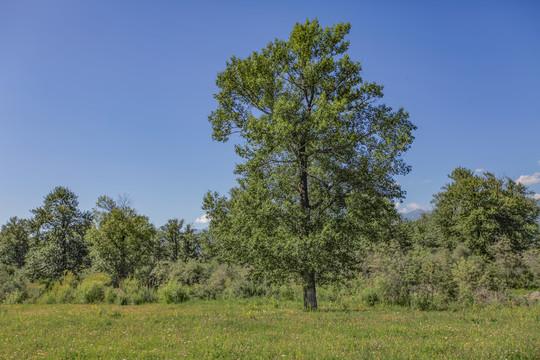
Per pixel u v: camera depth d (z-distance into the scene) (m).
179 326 11.85
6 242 69.06
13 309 21.19
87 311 18.53
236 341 8.59
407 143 17.09
